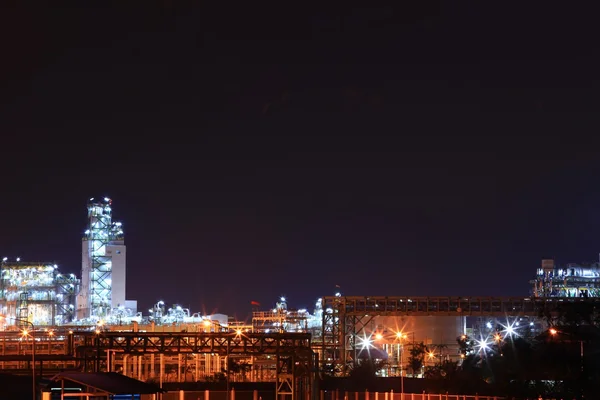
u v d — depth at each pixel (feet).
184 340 404.77
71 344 403.54
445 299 560.20
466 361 480.64
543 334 449.89
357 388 456.86
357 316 561.02
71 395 311.68
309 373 405.18
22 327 525.34
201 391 438.40
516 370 425.69
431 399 385.50
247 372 581.12
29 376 385.29
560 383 407.03
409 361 595.47
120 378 329.11
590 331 425.69
